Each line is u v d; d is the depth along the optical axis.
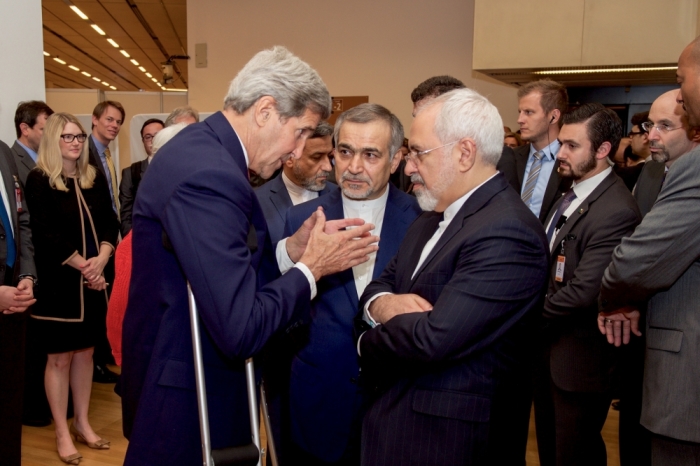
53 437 3.11
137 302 1.25
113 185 4.43
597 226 2.06
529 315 1.27
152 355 1.21
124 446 3.00
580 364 2.08
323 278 1.69
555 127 2.94
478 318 1.19
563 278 2.16
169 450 1.19
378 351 1.33
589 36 4.82
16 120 3.02
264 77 1.22
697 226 1.33
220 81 7.66
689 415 1.38
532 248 1.23
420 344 1.21
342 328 1.67
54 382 2.81
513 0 5.02
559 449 2.15
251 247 1.20
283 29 7.40
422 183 1.42
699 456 1.39
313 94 1.25
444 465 1.23
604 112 2.20
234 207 1.12
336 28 7.23
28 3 2.99
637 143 3.92
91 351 3.01
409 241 1.56
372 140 1.64
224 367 1.24
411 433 1.27
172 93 6.42
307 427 1.68
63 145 2.83
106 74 17.81
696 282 1.40
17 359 2.11
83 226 2.88
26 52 3.01
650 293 1.44
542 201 2.93
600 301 1.66
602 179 2.21
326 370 1.66
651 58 4.67
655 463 1.48
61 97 6.24
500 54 5.10
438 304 1.23
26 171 3.04
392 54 7.10
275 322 1.15
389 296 1.40
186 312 1.20
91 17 10.25
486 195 1.33
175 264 1.20
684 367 1.39
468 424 1.23
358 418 1.64
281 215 2.24
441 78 2.41
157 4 9.37
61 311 2.76
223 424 1.24
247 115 1.24
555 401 2.16
